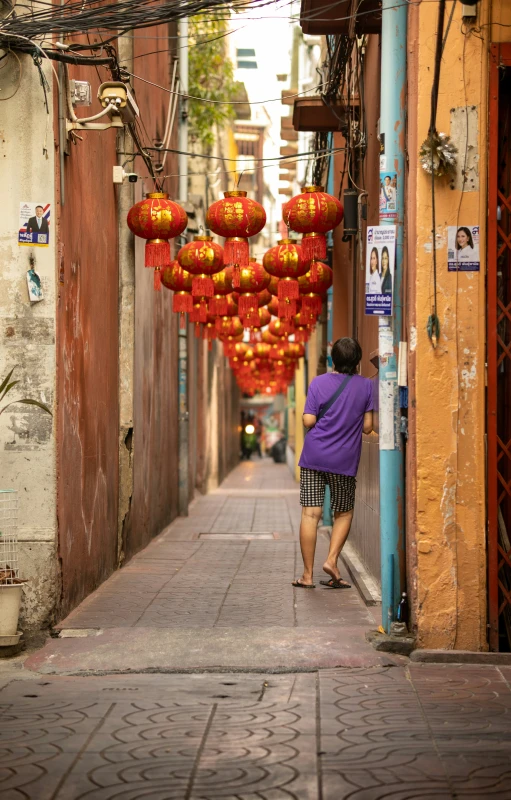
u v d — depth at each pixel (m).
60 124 6.97
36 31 6.41
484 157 5.93
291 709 4.83
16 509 6.71
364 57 9.95
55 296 6.79
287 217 8.52
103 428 9.16
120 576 9.33
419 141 5.94
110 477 9.56
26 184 6.75
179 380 16.94
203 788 3.75
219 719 4.65
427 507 5.93
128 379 10.69
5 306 6.75
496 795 3.69
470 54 5.94
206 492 24.56
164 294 14.76
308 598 7.80
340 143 13.00
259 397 66.38
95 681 5.47
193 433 21.39
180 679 5.48
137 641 6.23
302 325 13.74
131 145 10.66
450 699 5.01
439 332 5.92
